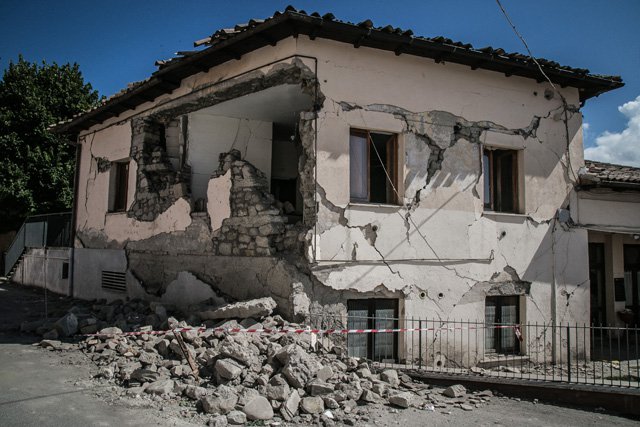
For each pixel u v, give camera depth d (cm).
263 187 837
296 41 750
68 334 789
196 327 716
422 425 524
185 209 944
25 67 2091
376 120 802
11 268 1788
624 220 1043
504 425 549
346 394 561
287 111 969
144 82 1005
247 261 810
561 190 984
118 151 1170
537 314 930
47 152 2034
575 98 1017
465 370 754
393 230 802
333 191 759
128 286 1075
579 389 649
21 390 551
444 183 857
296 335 667
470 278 866
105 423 466
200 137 991
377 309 803
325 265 745
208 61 855
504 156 968
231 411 496
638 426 575
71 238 1327
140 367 609
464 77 891
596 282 1195
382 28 746
